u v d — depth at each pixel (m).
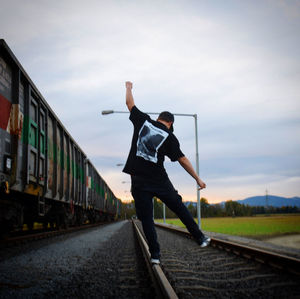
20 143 7.08
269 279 3.92
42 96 8.95
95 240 10.19
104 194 31.77
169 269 4.53
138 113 3.22
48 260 5.60
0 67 6.38
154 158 3.02
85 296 3.16
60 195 11.41
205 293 3.19
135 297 3.09
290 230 18.80
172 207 3.08
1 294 3.24
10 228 7.96
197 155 18.31
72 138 13.77
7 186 6.20
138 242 9.45
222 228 22.14
